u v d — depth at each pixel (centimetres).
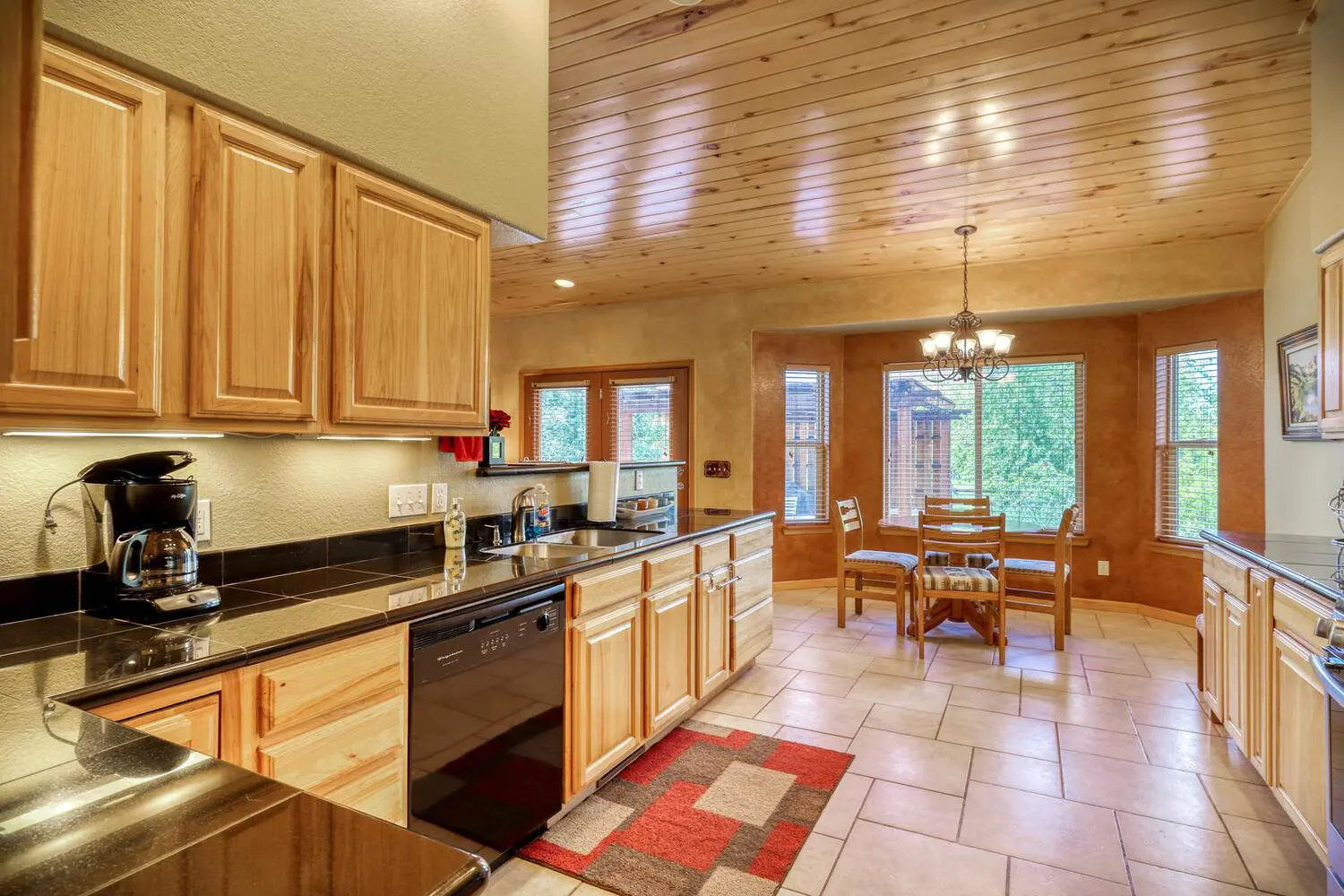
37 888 52
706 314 586
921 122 284
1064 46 231
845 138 298
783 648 423
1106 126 285
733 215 394
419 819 168
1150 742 287
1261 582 235
